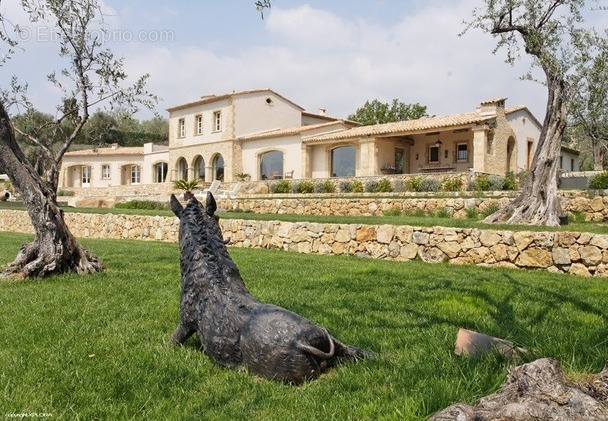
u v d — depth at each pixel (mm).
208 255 3797
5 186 37438
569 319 4770
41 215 7488
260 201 21609
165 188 36625
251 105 36312
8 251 11219
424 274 7727
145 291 6367
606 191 14453
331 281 6988
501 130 26641
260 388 3156
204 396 3086
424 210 17188
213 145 37000
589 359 3143
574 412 2166
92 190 41781
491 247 9242
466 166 28484
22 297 6004
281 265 8898
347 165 30922
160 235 14992
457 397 2738
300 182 27094
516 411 2178
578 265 8328
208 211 4070
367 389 3051
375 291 6188
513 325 4496
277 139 33250
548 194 12219
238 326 3447
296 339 3225
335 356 3508
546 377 2404
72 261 7754
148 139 60594
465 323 4637
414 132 26547
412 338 4121
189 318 3807
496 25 12500
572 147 35625
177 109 40031
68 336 4305
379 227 10633
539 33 11961
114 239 15633
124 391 3162
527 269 8820
